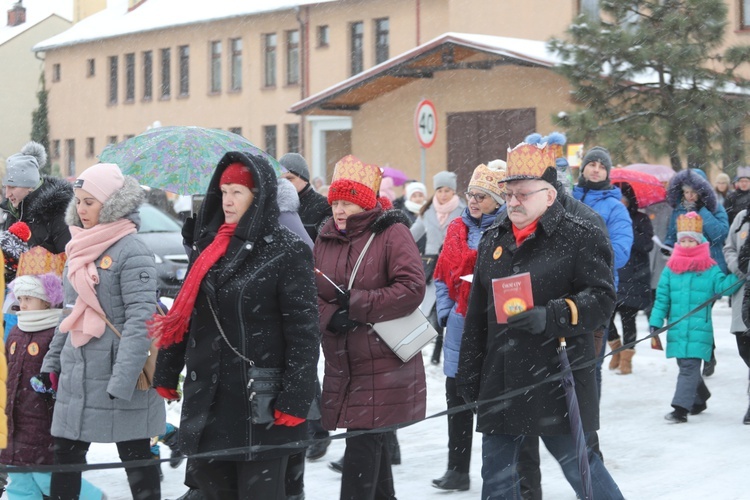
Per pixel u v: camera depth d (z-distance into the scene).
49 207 6.94
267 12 37.06
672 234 11.35
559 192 6.05
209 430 4.38
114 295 5.29
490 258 5.02
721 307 16.28
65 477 5.39
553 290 4.83
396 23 33.41
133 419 5.34
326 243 5.66
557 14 29.64
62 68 48.44
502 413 4.95
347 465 5.39
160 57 42.50
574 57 20.38
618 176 13.45
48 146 49.44
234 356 4.36
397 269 5.41
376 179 5.64
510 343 4.93
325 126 35.03
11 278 6.87
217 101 39.69
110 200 5.33
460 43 26.58
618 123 20.06
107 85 45.53
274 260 4.36
